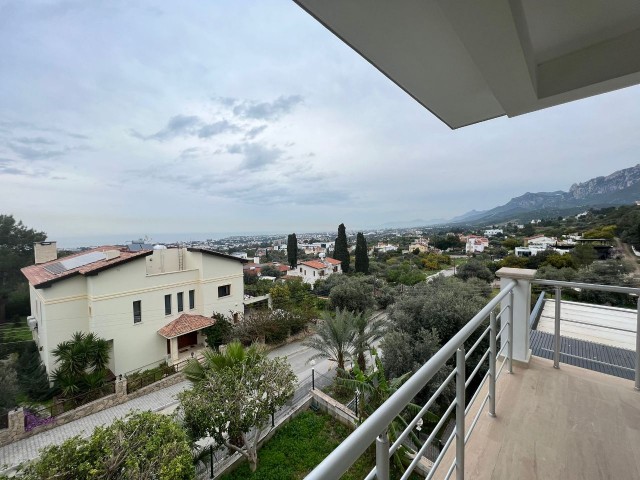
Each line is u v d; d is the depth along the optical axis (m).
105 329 10.01
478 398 2.00
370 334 9.24
